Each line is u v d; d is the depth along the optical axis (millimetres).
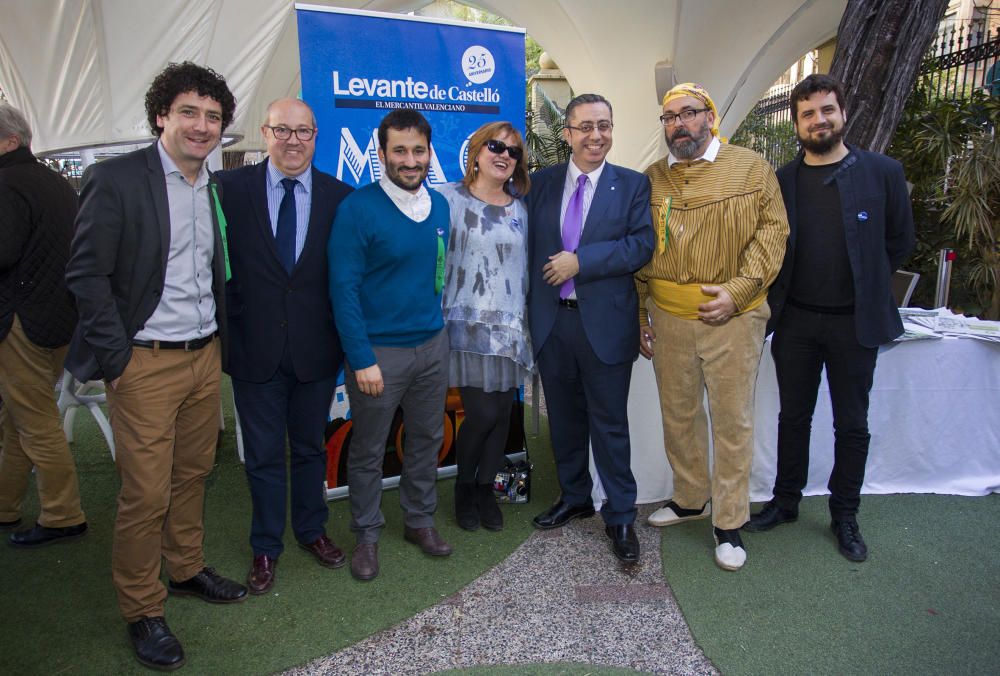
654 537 2850
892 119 3447
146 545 2072
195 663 2104
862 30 3420
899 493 3193
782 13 6082
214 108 1908
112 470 3551
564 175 2660
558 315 2613
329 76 2889
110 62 4746
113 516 3059
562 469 2936
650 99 6578
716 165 2453
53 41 4621
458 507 2959
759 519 2891
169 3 4707
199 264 2062
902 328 2598
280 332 2291
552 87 10430
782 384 2773
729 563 2578
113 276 1917
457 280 2609
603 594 2453
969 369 3088
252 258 2248
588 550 2758
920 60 3416
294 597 2445
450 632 2248
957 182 5289
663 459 3152
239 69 5277
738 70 6617
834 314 2557
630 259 2457
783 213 2447
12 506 2875
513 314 2615
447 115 3133
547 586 2508
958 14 10109
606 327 2549
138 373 1963
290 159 2197
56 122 4910
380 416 2445
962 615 2299
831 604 2373
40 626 2285
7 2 4426
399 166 2248
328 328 2400
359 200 2289
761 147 9773
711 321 2400
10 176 2385
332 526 3006
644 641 2193
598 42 6359
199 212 2043
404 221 2316
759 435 3119
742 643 2172
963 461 3189
